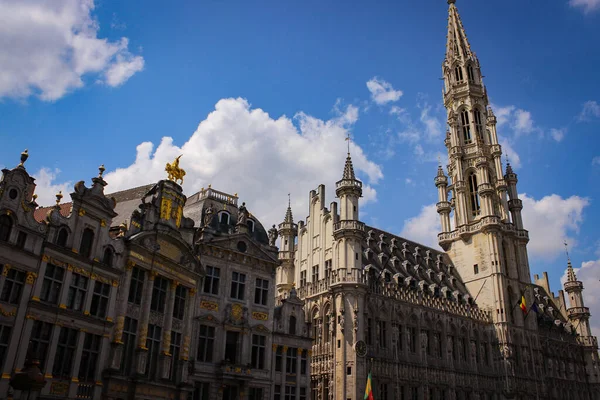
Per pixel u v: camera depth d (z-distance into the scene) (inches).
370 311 2711.6
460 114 4330.7
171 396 1800.0
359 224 2775.6
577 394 3806.6
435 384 2861.7
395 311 2829.7
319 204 3085.6
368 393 2386.8
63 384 1445.6
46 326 1434.5
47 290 1454.2
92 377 1545.3
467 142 4217.5
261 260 2223.2
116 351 1617.9
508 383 3196.4
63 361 1459.2
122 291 1686.8
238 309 2098.9
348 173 2866.6
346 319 2583.7
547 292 4510.3
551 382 3602.4
